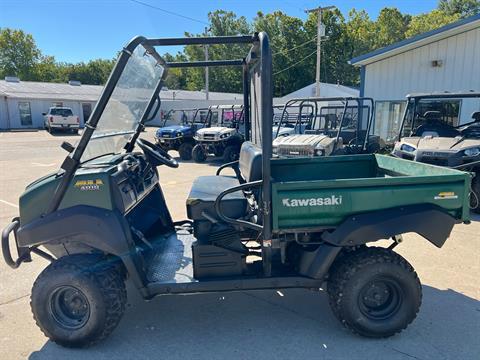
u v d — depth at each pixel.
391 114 13.48
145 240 3.23
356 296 2.70
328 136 9.16
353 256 2.75
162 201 3.86
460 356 2.57
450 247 4.57
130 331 2.95
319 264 2.73
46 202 2.73
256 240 3.07
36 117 30.36
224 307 3.28
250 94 3.63
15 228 2.89
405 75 12.91
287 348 2.70
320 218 2.69
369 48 45.78
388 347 2.69
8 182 9.08
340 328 2.94
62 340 2.69
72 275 2.62
